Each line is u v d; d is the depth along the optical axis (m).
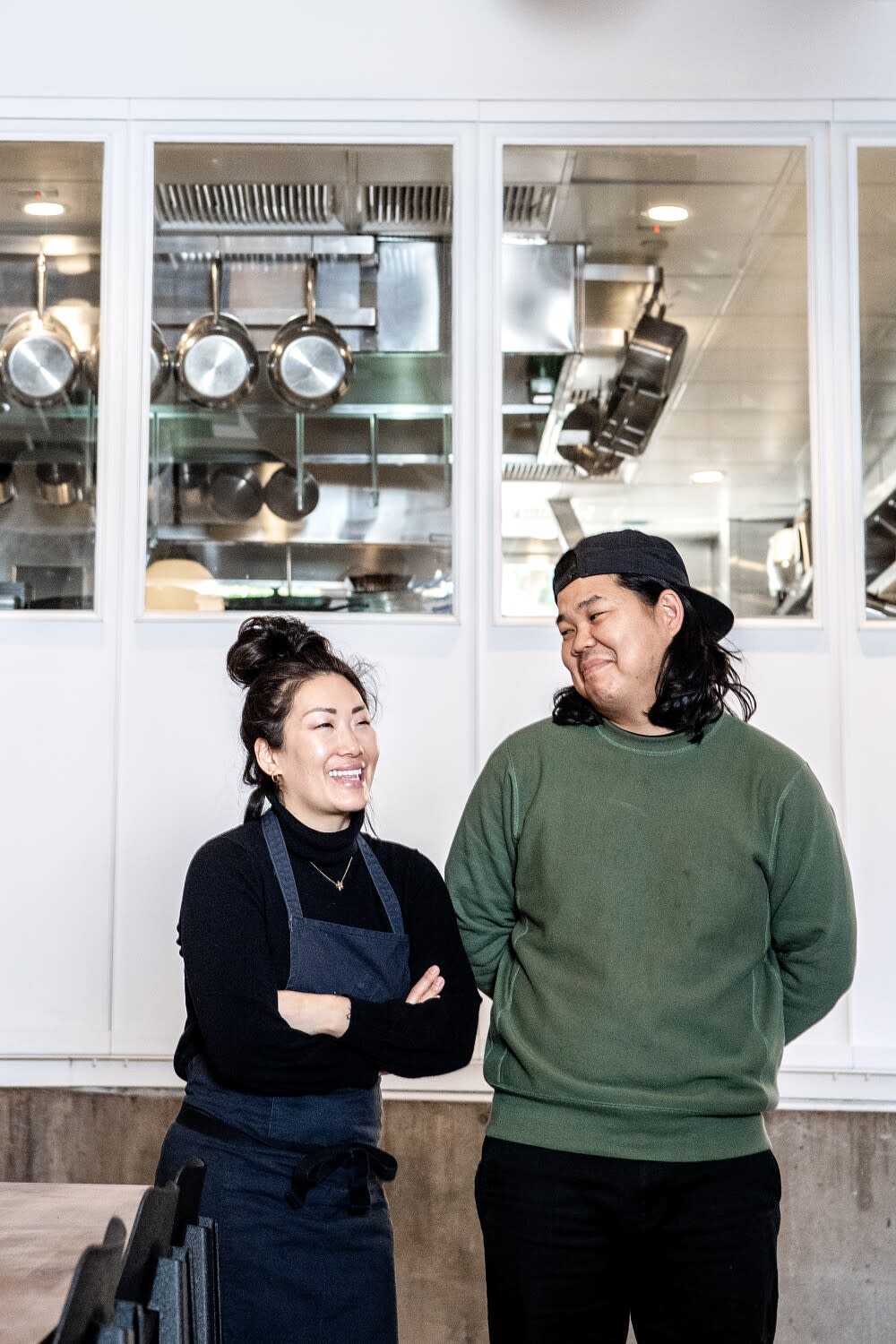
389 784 3.19
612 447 3.28
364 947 1.92
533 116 3.31
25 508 3.23
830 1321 3.04
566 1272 1.88
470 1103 3.07
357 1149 1.84
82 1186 1.70
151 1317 1.23
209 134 3.30
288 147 3.30
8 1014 3.12
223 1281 1.78
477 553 3.25
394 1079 3.07
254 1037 1.80
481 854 2.12
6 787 3.17
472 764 3.20
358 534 3.25
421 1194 3.05
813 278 3.30
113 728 3.18
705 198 3.32
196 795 3.17
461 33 3.31
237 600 3.22
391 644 3.21
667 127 3.32
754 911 1.94
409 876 2.02
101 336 3.26
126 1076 3.10
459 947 2.00
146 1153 3.09
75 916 3.14
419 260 3.31
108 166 3.29
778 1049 1.97
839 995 2.03
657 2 3.32
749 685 3.21
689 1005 1.88
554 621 3.22
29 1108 3.11
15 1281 1.29
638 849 1.96
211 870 1.91
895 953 3.12
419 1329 3.03
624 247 3.32
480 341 3.29
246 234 3.30
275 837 1.96
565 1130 1.89
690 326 3.32
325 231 3.30
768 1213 1.91
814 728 3.20
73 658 3.19
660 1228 1.88
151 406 3.26
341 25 3.31
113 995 3.13
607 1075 1.88
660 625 2.02
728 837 1.94
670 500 3.29
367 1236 1.84
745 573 3.27
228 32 3.30
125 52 3.30
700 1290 1.86
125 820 3.16
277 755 1.97
